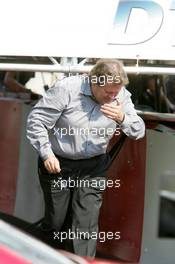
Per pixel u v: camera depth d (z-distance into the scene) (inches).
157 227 411.5
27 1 379.6
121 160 408.8
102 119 373.1
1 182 504.7
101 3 380.2
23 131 470.9
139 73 383.9
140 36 380.5
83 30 380.5
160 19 380.5
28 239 221.6
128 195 413.1
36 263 204.7
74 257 239.3
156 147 407.8
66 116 371.9
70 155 375.2
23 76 585.6
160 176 409.1
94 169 381.1
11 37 379.6
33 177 457.4
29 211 461.7
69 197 383.9
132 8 380.8
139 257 412.8
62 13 380.5
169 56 380.5
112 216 415.8
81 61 397.1
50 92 372.5
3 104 497.7
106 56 379.6
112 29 380.5
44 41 379.9
